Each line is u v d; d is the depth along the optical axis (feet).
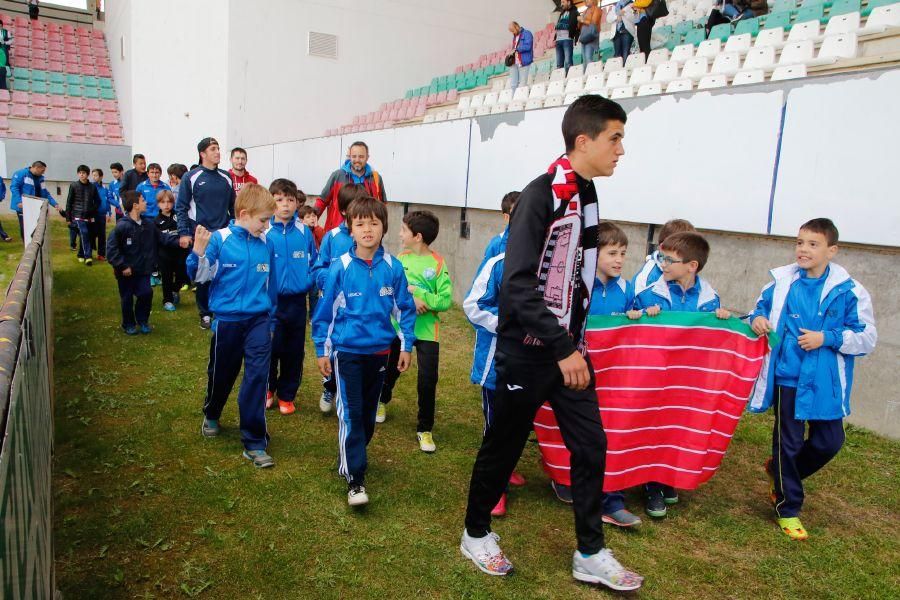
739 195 15.75
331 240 14.02
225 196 21.61
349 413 10.22
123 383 15.98
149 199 31.53
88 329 21.25
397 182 29.71
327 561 8.82
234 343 11.89
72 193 34.32
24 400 5.46
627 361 10.20
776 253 15.38
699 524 10.30
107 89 85.51
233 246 11.60
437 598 8.16
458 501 10.65
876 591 8.68
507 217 13.01
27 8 100.94
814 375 9.81
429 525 9.86
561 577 8.72
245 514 9.95
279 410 14.57
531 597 8.24
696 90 16.56
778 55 27.43
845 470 12.28
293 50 50.31
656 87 27.09
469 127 24.50
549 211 7.75
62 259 36.63
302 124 51.75
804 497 10.84
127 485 10.72
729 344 10.27
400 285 10.99
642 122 18.10
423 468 11.89
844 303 9.85
